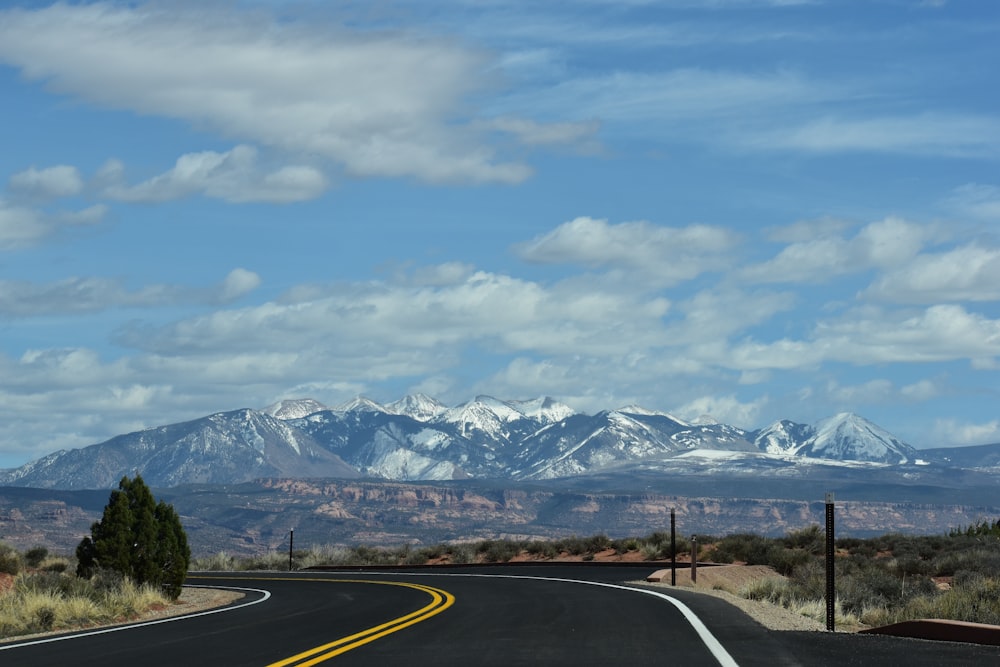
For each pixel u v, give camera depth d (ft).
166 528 211.00
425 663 81.97
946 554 246.47
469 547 351.87
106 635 110.01
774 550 262.26
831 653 83.41
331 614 135.95
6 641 106.63
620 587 179.93
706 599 143.43
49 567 256.73
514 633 103.19
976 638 90.74
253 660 85.92
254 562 398.83
